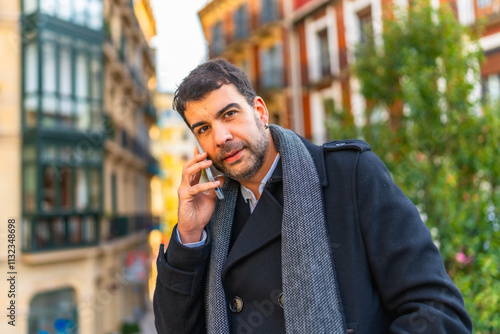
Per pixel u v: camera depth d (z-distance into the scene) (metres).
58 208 9.96
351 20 11.00
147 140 21.59
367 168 0.99
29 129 9.57
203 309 1.15
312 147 1.10
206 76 1.01
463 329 0.84
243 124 1.01
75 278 10.27
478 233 3.33
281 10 13.23
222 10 12.31
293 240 0.96
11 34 9.59
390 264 0.91
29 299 9.31
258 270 1.03
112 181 13.39
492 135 3.63
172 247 1.08
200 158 1.06
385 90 4.90
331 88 11.71
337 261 0.95
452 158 3.82
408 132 4.18
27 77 9.71
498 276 3.15
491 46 7.47
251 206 1.15
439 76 4.18
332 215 0.98
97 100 10.98
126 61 15.11
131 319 15.03
